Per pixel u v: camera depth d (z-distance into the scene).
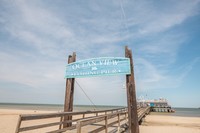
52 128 11.02
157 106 57.78
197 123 21.70
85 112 6.87
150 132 12.50
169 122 21.59
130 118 5.99
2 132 10.37
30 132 9.38
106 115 5.49
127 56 6.74
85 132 6.25
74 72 7.50
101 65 6.96
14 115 24.64
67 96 7.32
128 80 6.43
